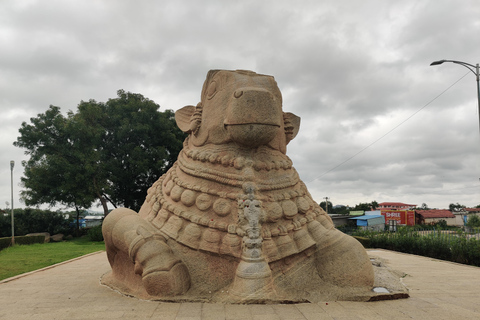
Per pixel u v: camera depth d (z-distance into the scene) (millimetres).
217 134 4645
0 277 7180
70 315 3439
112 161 19594
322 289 4070
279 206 4359
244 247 3965
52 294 4539
